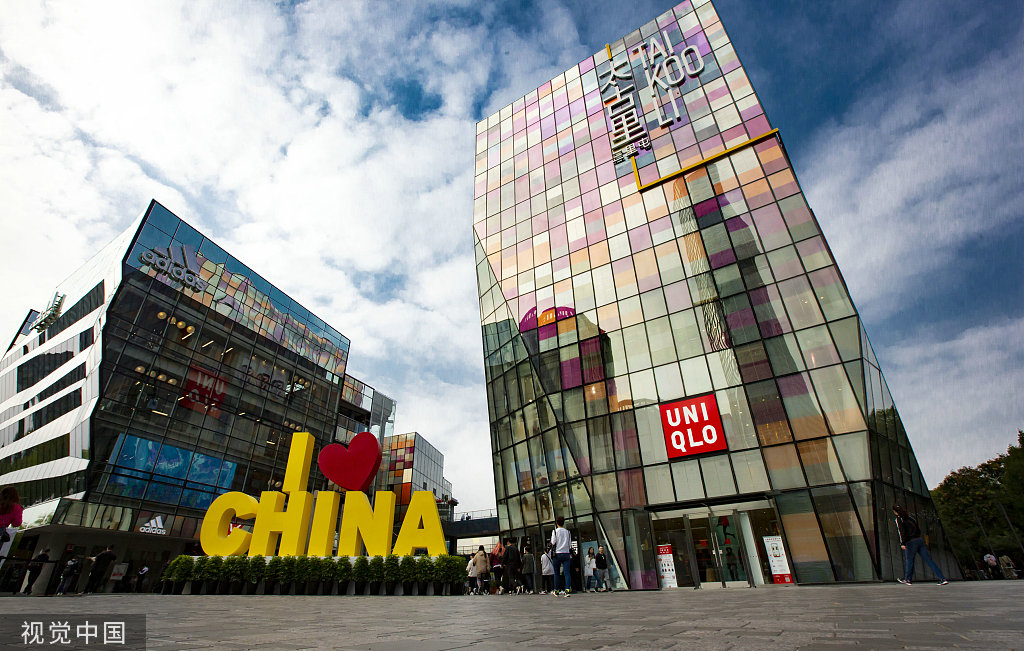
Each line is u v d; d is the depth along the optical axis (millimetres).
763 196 21938
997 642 2809
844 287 18531
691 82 27297
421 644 3469
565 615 6180
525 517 23438
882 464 16656
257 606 10000
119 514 32625
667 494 19125
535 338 25766
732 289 20969
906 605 5883
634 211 25531
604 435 21484
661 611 6414
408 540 18516
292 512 20141
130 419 34875
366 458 20031
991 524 45312
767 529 17438
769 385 18734
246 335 46906
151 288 38781
